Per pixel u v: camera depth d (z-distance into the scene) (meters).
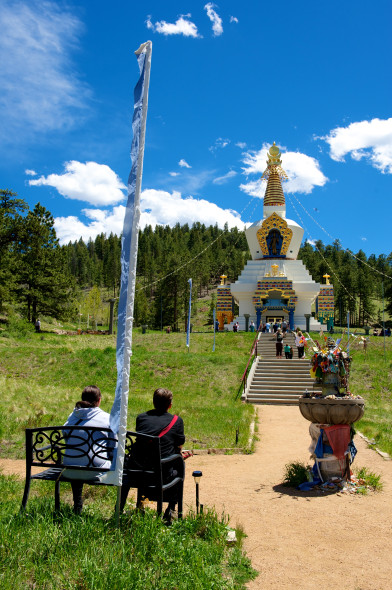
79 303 94.00
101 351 29.42
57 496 6.21
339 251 157.12
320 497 8.30
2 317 53.81
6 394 20.06
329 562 5.58
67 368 27.45
